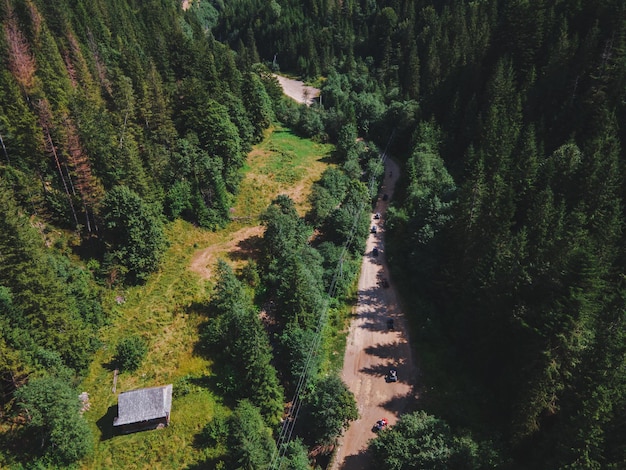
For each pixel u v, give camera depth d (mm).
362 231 98562
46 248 69125
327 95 162875
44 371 54031
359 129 147750
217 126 103562
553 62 99812
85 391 61094
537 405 52406
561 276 54750
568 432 48375
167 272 80500
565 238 58625
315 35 199375
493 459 52344
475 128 106750
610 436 47000
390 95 156250
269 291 81438
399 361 73375
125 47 115938
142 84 96062
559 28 106438
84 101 84625
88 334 63969
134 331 69812
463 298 71875
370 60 183375
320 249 90312
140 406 56719
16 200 70625
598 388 46531
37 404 50344
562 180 75562
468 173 95625
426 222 88688
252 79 128875
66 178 77125
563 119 94188
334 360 73750
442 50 144875
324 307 78062
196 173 93688
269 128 143750
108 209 74125
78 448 53188
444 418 63312
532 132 86812
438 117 125250
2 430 52406
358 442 62219
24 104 76062
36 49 91688
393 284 89562
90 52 106625
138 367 65062
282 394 64312
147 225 76688
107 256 73312
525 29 111812
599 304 54562
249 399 61688
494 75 106688
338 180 112812
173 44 131000
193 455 55562
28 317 56656
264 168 118562
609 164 69562
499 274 63000
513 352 61281
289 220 88500
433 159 108000
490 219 70938
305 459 56062
